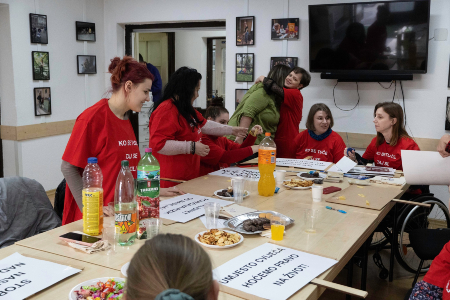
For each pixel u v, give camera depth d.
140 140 6.13
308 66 4.56
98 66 5.62
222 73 6.80
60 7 4.97
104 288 1.05
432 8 3.96
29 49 4.63
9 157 4.66
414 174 2.02
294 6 4.53
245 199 2.00
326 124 3.26
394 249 2.80
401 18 3.93
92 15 5.45
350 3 4.09
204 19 5.05
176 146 2.18
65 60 5.10
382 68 4.10
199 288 0.54
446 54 3.95
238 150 2.62
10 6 4.37
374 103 4.30
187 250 0.57
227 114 3.09
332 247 1.40
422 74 4.07
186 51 6.86
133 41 5.88
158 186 1.51
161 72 7.04
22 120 4.62
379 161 3.10
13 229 2.08
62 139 5.15
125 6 5.49
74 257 1.29
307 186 2.25
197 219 1.67
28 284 1.09
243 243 1.43
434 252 2.22
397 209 2.74
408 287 2.81
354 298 2.62
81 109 5.40
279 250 1.36
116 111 1.80
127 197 1.51
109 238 1.40
